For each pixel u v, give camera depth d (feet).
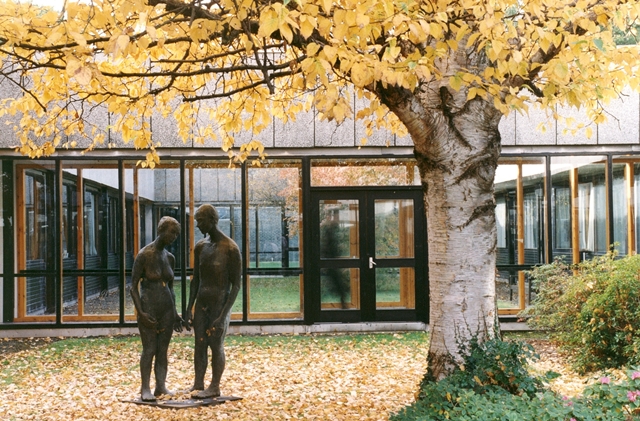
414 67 14.34
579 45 15.06
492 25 14.37
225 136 26.40
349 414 21.15
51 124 25.67
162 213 39.42
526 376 16.90
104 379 27.71
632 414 14.20
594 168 40.29
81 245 39.17
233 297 23.43
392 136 39.75
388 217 40.14
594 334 26.58
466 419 13.51
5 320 38.78
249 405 22.56
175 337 37.93
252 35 15.80
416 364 29.76
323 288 39.78
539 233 40.34
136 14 18.04
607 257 30.40
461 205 19.04
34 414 21.90
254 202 39.65
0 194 39.11
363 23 13.25
